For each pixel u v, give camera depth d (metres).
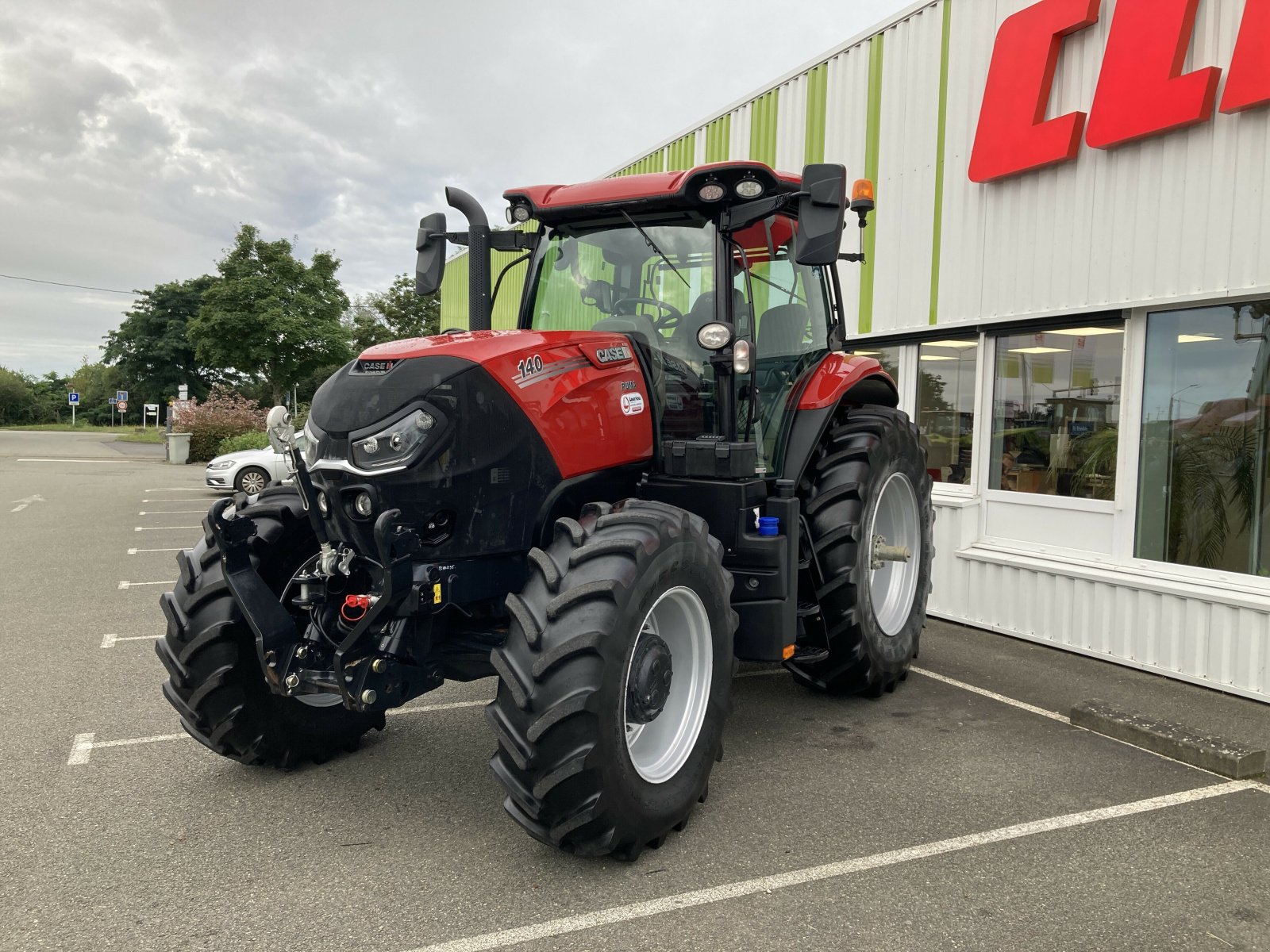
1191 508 4.95
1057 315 5.50
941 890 2.59
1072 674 5.00
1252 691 4.54
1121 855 2.82
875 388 4.89
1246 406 4.66
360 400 2.80
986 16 5.91
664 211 3.59
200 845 2.86
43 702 4.33
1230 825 3.06
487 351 2.91
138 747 3.74
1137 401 5.14
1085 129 5.27
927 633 5.97
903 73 6.55
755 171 3.30
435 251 3.72
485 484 2.84
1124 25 4.95
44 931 2.34
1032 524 5.85
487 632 3.19
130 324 51.66
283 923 2.40
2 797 3.23
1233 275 4.55
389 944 2.30
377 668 2.81
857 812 3.13
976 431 6.16
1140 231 5.00
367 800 3.23
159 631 5.75
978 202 5.98
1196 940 2.34
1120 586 5.15
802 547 4.01
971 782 3.41
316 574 3.08
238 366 26.16
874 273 6.83
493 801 3.22
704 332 3.31
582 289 3.78
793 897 2.54
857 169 6.98
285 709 3.37
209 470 14.73
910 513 4.73
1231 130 4.54
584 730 2.50
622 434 3.27
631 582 2.61
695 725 3.00
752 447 3.38
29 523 11.45
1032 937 2.34
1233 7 4.53
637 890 2.58
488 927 2.38
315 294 26.88
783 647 3.43
